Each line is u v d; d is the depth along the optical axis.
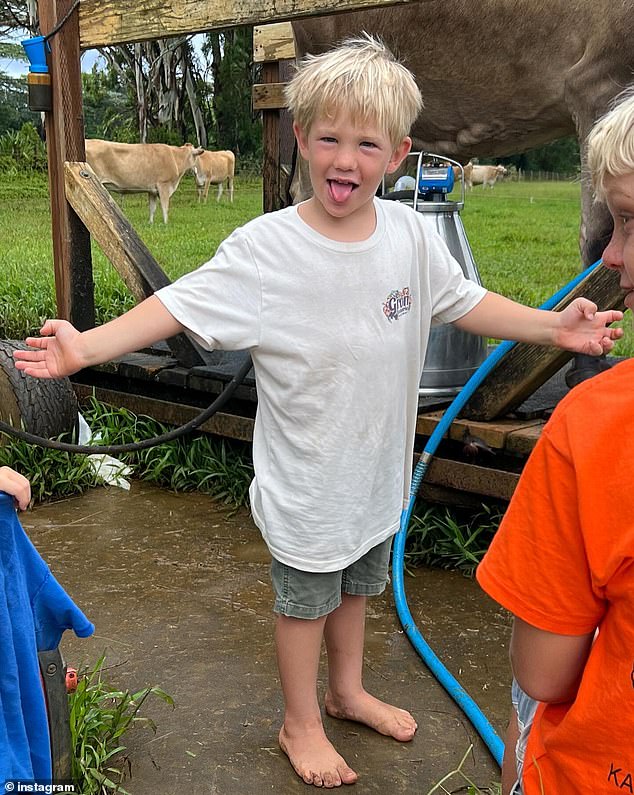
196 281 1.99
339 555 2.05
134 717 2.30
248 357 2.82
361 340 1.98
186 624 2.87
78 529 3.65
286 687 2.15
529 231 13.38
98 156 15.07
